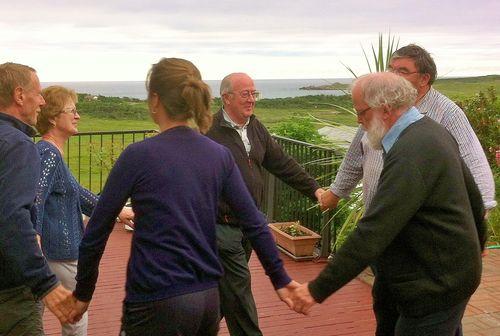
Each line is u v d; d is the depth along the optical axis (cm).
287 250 643
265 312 485
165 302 222
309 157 654
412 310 261
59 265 310
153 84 237
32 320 269
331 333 447
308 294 262
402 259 260
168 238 225
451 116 345
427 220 251
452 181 251
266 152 424
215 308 237
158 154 228
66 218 311
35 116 270
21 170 244
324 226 627
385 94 263
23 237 241
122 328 236
